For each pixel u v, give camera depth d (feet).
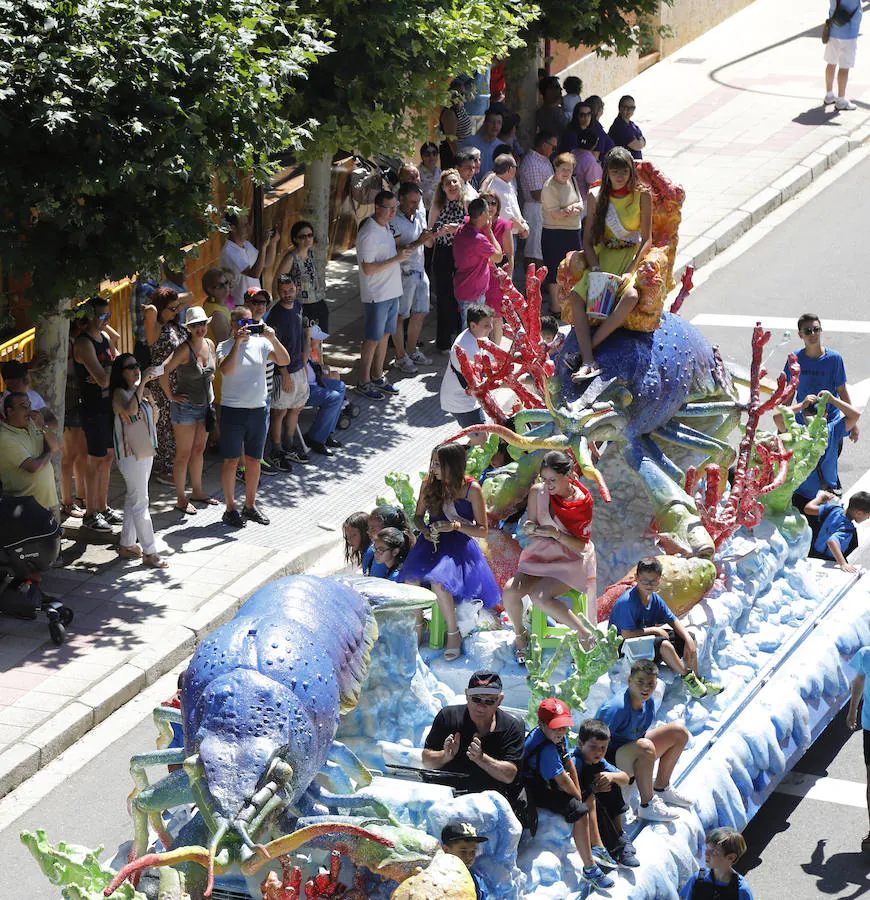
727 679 51.08
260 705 36.40
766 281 102.53
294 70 59.36
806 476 59.16
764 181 118.52
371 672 42.75
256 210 89.15
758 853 50.93
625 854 42.09
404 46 73.10
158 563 64.18
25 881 46.93
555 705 40.65
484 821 38.58
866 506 62.80
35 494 59.98
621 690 46.52
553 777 40.52
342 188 102.27
